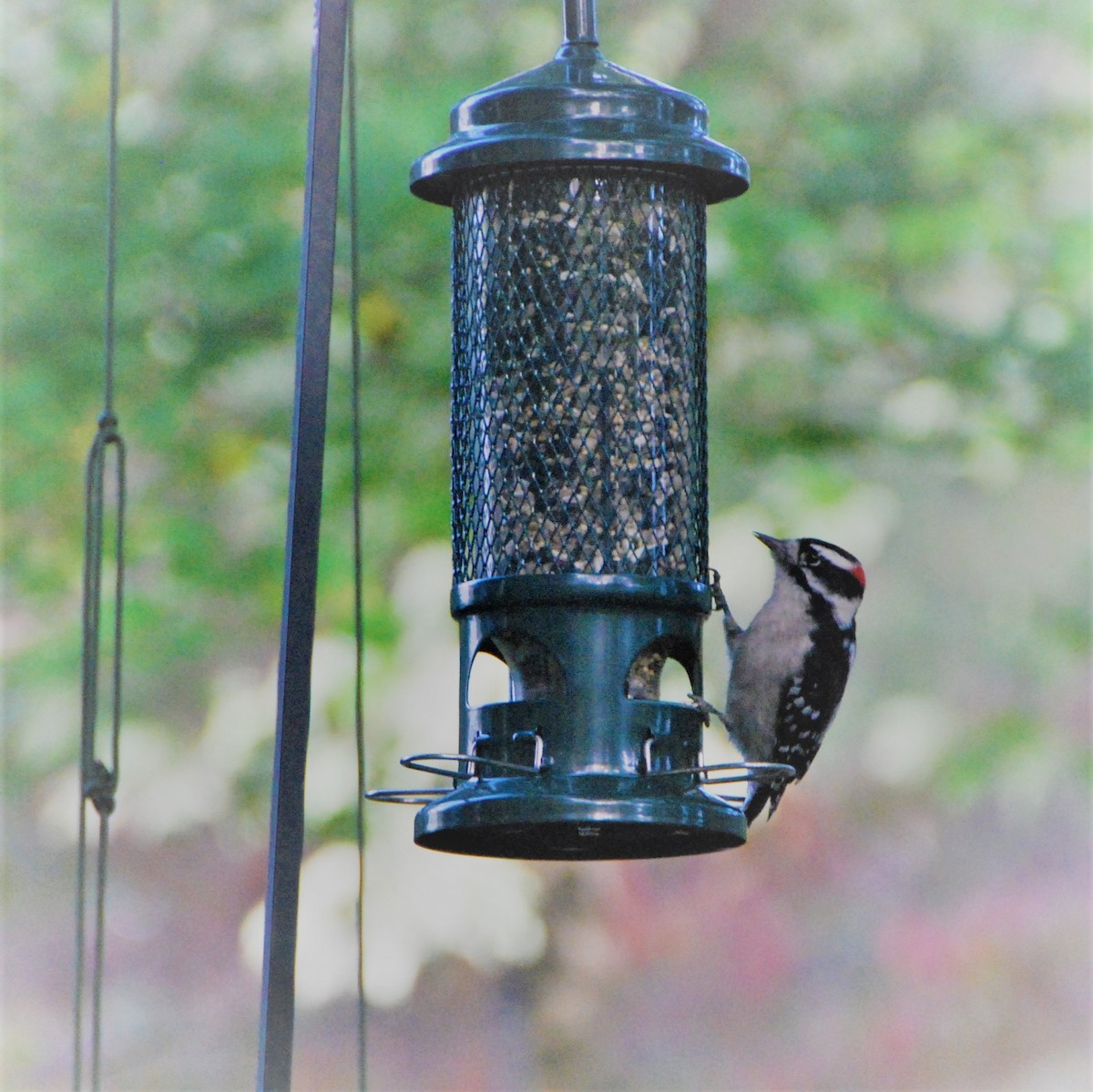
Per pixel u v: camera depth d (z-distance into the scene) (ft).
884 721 70.85
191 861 67.10
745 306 50.83
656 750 21.06
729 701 29.91
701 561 22.82
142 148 49.78
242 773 58.44
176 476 52.60
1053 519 70.64
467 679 21.76
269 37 50.60
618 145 20.94
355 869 57.52
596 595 20.99
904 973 69.15
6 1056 63.52
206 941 66.85
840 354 54.08
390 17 50.31
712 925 68.95
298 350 17.12
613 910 67.41
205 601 54.34
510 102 21.30
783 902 70.90
